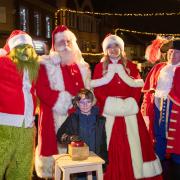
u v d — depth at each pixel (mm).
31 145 3383
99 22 24266
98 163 3064
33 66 3406
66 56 3945
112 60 3947
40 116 3881
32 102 3387
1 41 12422
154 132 4328
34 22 15008
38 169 3838
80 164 3018
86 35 22641
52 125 3803
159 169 4008
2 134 3250
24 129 3293
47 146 3775
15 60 3334
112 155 3752
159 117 4250
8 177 3434
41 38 15742
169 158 4742
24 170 3342
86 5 22578
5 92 3258
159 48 4902
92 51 23562
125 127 3828
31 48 3447
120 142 3783
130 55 25516
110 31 24344
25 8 14062
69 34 4039
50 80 3822
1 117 3250
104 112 3803
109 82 3846
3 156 3244
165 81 4121
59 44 3973
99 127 3426
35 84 3568
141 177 3826
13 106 3258
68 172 2994
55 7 17234
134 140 3830
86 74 4055
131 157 3807
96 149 3404
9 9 13000
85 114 3451
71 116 3469
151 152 3979
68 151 3299
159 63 4504
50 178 3887
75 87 3898
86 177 3465
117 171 3734
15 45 3424
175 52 4125
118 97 3854
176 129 4012
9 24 13031
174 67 4129
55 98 3744
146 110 4438
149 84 4492
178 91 4016
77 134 3410
